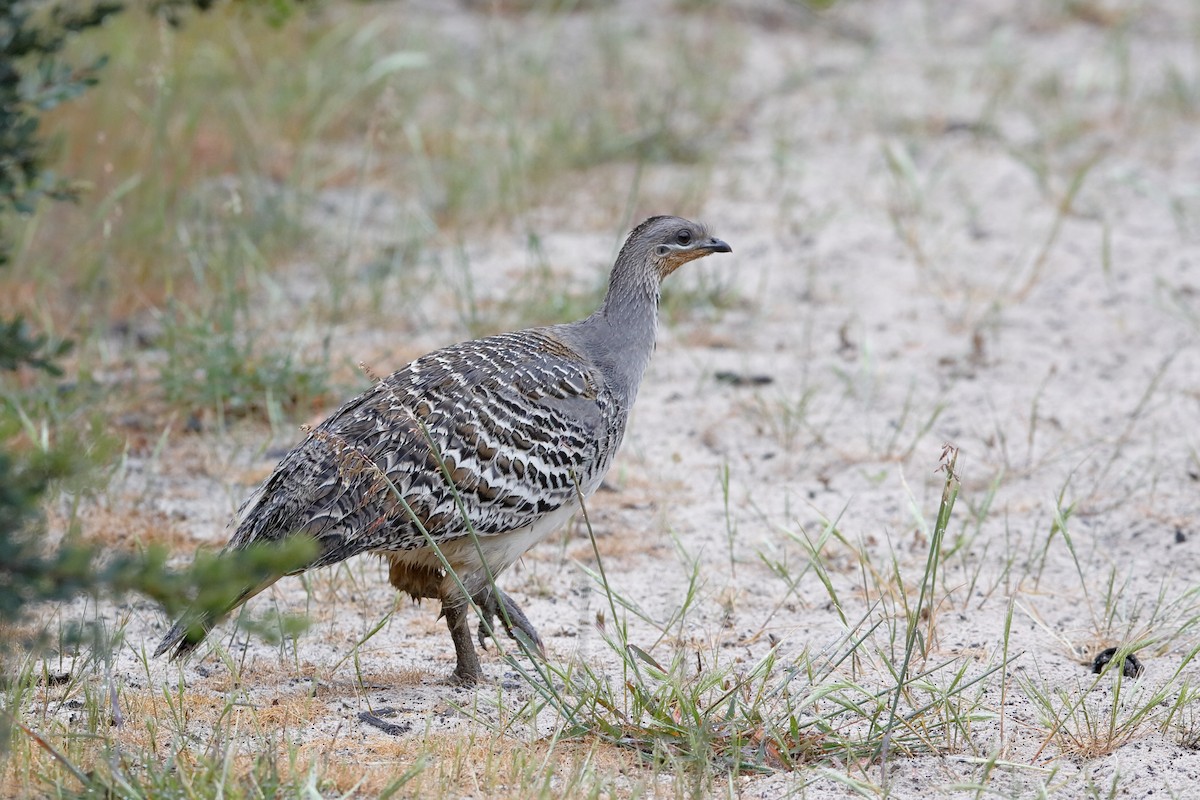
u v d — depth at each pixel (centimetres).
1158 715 873
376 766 793
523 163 1938
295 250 1700
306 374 1338
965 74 2386
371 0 1488
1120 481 1228
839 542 1134
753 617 1023
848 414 1372
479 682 926
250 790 747
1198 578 1073
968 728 859
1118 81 2347
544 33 2433
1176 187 1934
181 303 1487
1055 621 1013
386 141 1766
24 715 823
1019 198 1916
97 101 1784
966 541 1133
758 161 2044
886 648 968
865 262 1734
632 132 2088
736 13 2664
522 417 920
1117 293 1634
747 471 1268
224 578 614
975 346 1475
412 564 926
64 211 1633
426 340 1495
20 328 811
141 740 813
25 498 639
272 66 2058
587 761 774
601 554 1117
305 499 870
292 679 921
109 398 1320
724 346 1527
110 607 1002
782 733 830
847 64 2450
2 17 875
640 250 1035
